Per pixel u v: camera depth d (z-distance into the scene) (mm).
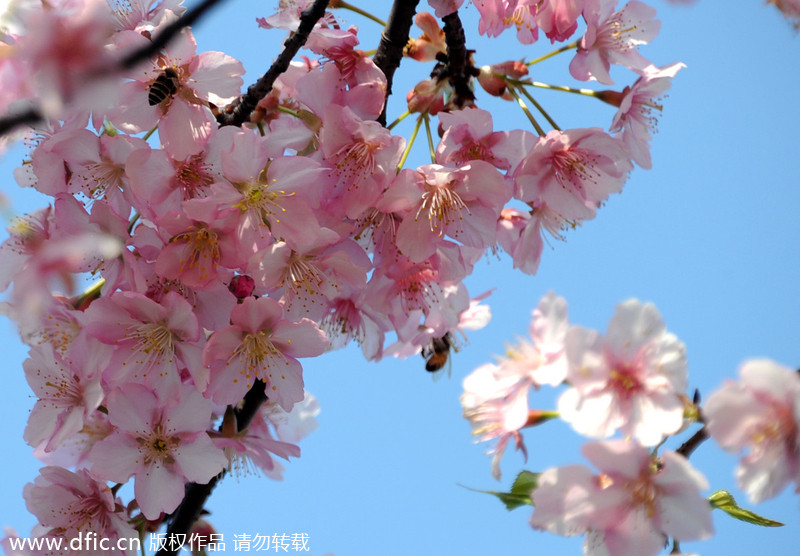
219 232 704
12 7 603
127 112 709
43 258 542
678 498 642
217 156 710
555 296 667
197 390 713
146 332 707
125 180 714
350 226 712
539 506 644
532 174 726
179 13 713
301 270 710
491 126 718
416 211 712
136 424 709
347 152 712
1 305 717
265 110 726
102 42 444
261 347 709
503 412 671
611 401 646
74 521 723
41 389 719
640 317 649
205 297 710
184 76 710
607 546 644
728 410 631
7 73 477
